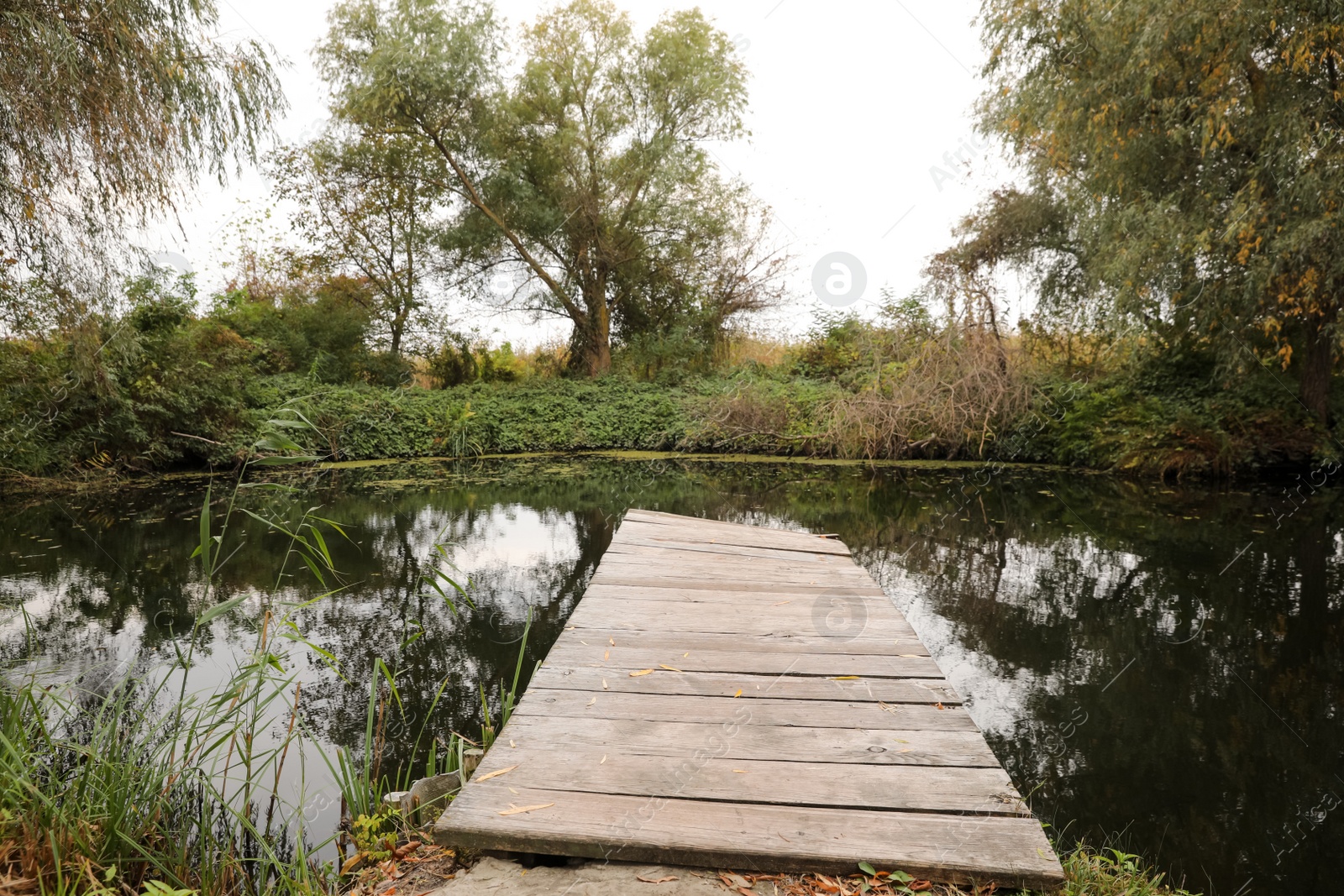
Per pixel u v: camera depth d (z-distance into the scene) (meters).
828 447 13.27
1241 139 9.13
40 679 3.50
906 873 1.80
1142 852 2.43
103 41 5.16
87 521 7.45
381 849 2.11
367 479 10.82
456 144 15.58
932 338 12.40
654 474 11.64
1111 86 9.45
